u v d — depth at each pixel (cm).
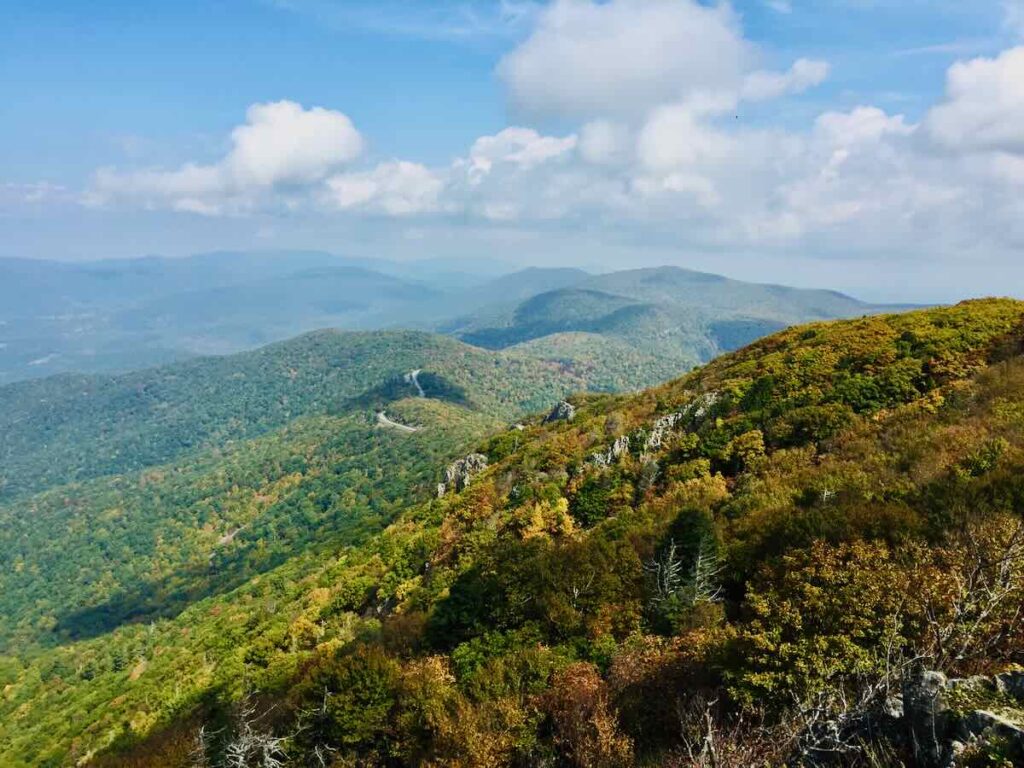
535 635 3225
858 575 1959
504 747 2242
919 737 1076
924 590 1662
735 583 2988
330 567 9862
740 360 7788
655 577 3281
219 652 7950
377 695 2938
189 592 19350
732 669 1880
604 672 2625
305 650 5953
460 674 3131
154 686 8062
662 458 5550
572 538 4606
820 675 1583
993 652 1362
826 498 3294
